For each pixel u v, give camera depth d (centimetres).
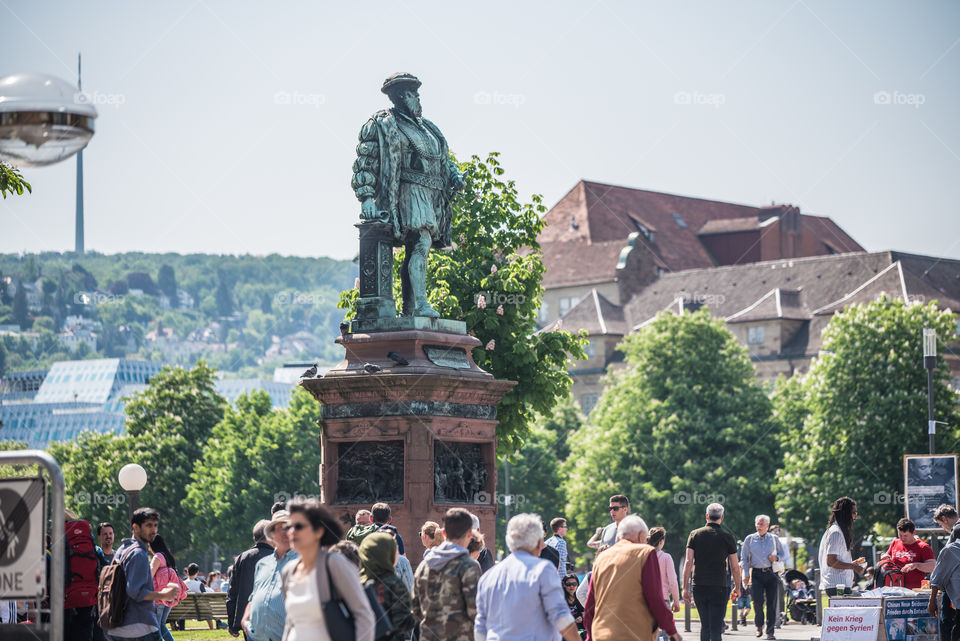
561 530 2436
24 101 1125
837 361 8506
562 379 3716
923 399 8281
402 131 2467
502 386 2483
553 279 16050
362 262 2467
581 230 16250
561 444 11412
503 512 10412
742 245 16862
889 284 13788
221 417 10625
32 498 1129
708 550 2300
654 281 15812
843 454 8394
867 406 8388
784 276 14912
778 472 8562
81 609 1731
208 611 3519
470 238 3709
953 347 11469
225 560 11356
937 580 2038
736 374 9450
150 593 1630
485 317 3541
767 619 3056
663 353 9500
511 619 1295
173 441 10269
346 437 2405
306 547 1127
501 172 3775
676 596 2088
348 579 1123
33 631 1134
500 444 3766
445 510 2367
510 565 1315
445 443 2402
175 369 10638
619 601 1476
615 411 9644
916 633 2106
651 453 9288
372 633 1123
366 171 2448
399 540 2003
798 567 8531
